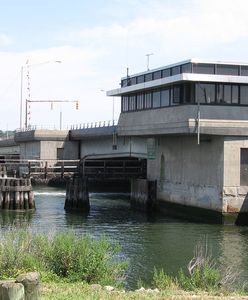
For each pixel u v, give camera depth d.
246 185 42.19
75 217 46.34
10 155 99.00
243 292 18.33
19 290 10.29
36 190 70.56
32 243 19.28
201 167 44.94
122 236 36.03
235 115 42.94
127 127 52.50
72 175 55.41
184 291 17.39
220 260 28.28
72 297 14.90
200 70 42.62
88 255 18.86
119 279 20.17
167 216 48.19
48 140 78.56
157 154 52.97
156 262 27.42
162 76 46.56
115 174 55.94
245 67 43.59
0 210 49.72
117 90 52.28
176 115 43.78
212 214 43.19
